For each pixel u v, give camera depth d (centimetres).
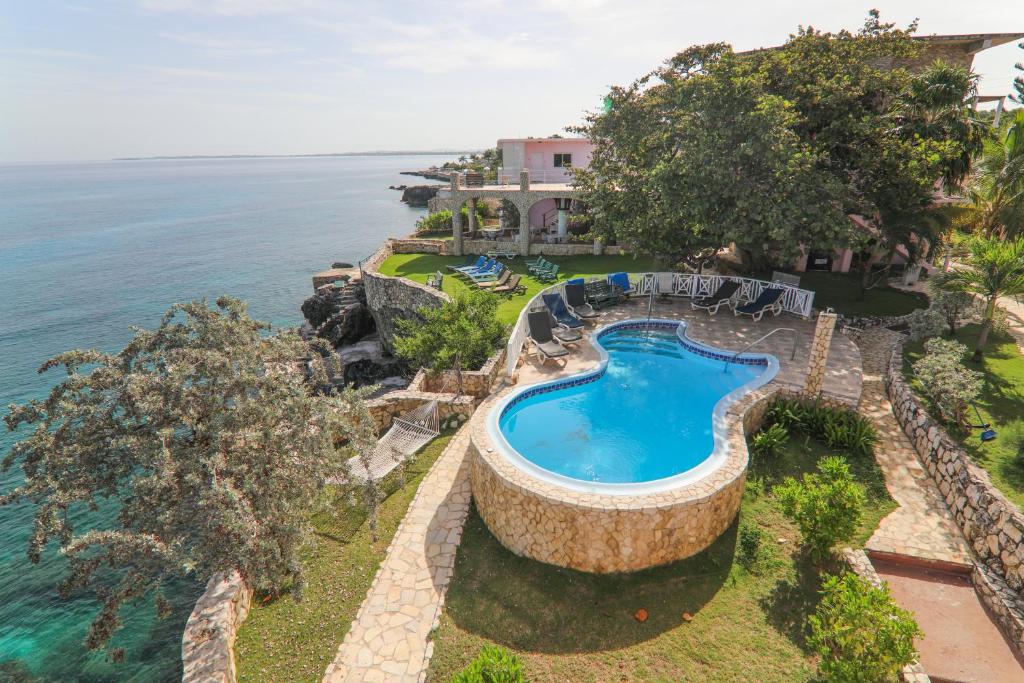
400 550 1012
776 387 1372
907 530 960
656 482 963
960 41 2327
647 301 2197
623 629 833
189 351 832
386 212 10369
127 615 1148
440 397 1470
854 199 1869
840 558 912
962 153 1873
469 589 926
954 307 1555
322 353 2811
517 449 1202
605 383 1537
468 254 3188
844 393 1358
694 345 1709
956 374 1135
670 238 2077
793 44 2016
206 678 740
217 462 733
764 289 2031
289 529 788
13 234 8188
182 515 740
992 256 1344
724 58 1759
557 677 768
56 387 777
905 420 1265
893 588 855
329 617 885
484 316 1695
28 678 1066
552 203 3684
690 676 752
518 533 980
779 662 761
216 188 18988
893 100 1975
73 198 15338
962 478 984
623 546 909
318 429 868
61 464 737
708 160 1762
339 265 4525
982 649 746
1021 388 1266
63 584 696
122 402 784
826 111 1866
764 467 1173
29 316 4041
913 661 678
